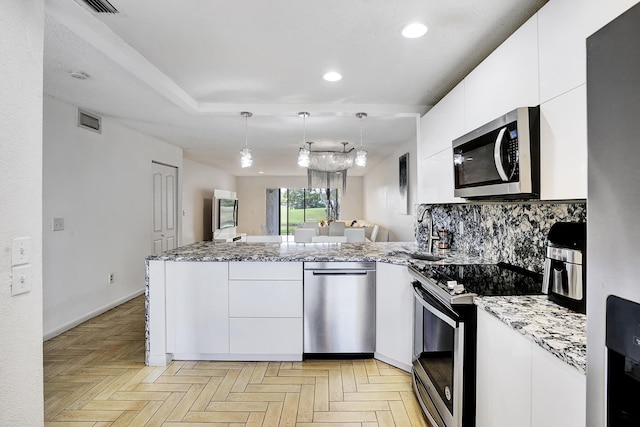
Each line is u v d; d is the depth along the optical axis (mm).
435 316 1871
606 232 712
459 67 2473
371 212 8641
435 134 2779
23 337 1220
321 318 2680
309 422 1938
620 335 675
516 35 1640
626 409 694
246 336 2664
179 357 2715
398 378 2424
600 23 1152
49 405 2094
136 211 4562
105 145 3912
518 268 2219
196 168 7551
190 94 3070
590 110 758
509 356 1296
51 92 3014
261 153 6293
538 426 1121
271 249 3156
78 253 3533
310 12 1775
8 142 1159
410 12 1775
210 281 2645
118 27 1926
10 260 1166
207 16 1812
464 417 1583
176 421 1946
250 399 2166
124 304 4238
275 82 2760
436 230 3486
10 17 1165
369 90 2939
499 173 1584
